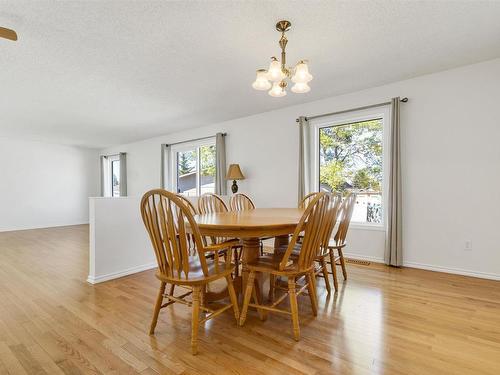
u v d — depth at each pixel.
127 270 2.93
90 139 6.48
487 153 2.70
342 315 1.91
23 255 3.80
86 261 3.47
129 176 7.03
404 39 2.29
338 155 3.77
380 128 3.44
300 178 3.83
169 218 1.49
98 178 7.85
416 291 2.35
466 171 2.80
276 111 4.23
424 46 2.41
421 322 1.80
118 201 2.86
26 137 6.17
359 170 3.60
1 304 2.14
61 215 7.07
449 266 2.89
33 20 1.95
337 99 3.65
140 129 5.51
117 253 2.85
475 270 2.76
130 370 1.35
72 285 2.58
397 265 3.08
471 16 1.99
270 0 1.80
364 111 3.46
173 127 5.38
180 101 3.82
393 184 3.11
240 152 4.71
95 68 2.76
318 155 3.90
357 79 3.12
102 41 2.26
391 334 1.66
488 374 1.30
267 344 1.56
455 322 1.80
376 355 1.45
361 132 3.59
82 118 4.64
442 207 2.93
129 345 1.56
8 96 3.53
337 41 2.31
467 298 2.19
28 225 6.48
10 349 1.53
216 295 2.05
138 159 6.79
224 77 3.03
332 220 2.00
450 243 2.89
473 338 1.60
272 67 1.83
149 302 2.17
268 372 1.32
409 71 2.92
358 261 3.34
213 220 1.86
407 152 3.12
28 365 1.39
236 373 1.32
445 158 2.91
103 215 2.73
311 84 3.24
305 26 2.09
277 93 2.14
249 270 1.83
